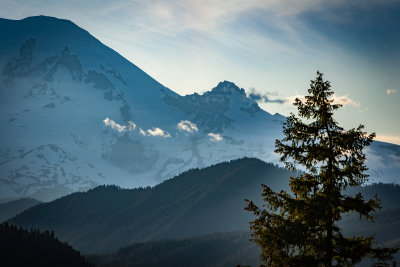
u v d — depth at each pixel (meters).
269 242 27.03
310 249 27.05
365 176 26.95
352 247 26.53
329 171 27.58
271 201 27.89
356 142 26.98
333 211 27.47
